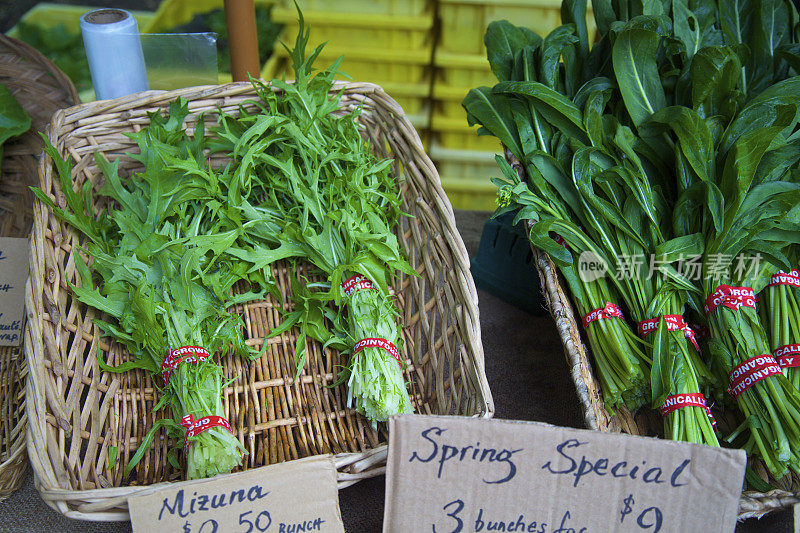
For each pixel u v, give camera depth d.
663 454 0.70
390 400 0.87
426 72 1.54
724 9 1.13
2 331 1.03
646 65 1.01
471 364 0.87
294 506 0.74
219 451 0.81
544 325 1.33
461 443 0.70
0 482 0.90
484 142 1.62
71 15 1.38
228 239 0.94
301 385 0.97
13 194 1.12
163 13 1.36
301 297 0.95
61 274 0.90
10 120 1.10
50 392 0.79
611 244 1.00
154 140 0.94
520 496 0.72
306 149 1.02
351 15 1.44
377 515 0.95
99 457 0.85
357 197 0.98
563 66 1.22
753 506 0.82
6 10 1.37
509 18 1.43
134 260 0.91
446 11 1.42
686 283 0.95
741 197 0.91
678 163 0.98
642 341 0.94
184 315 0.90
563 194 1.03
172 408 0.90
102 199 1.03
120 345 0.95
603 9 1.13
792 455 0.85
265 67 1.47
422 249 1.03
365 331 0.91
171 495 0.71
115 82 1.11
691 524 0.71
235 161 1.04
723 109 1.01
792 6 1.11
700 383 0.93
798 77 0.97
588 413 0.84
